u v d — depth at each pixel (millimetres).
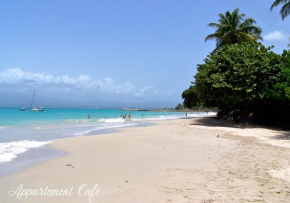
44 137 16047
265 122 26609
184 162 8328
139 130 21062
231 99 24188
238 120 29875
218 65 25328
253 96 23188
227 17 34406
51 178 6602
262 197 5098
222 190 5504
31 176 6801
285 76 21500
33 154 10031
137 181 6242
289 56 23516
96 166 7883
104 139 14547
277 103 24062
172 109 159125
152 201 4902
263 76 23797
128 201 4938
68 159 9023
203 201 4871
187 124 28000
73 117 47688
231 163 8094
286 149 10703
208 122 31016
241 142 12922
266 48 26344
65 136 16797
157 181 6207
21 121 31875
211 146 11648
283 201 4891
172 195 5215
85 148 11445
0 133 18125
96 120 38406
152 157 9219
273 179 6316
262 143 12531
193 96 52781
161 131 19578
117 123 32156
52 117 45219
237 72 23359
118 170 7355
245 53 24734
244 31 33938
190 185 5859
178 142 13102
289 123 22672
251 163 8062
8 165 8102
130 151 10547
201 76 27172
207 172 7008
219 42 35094
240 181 6148
